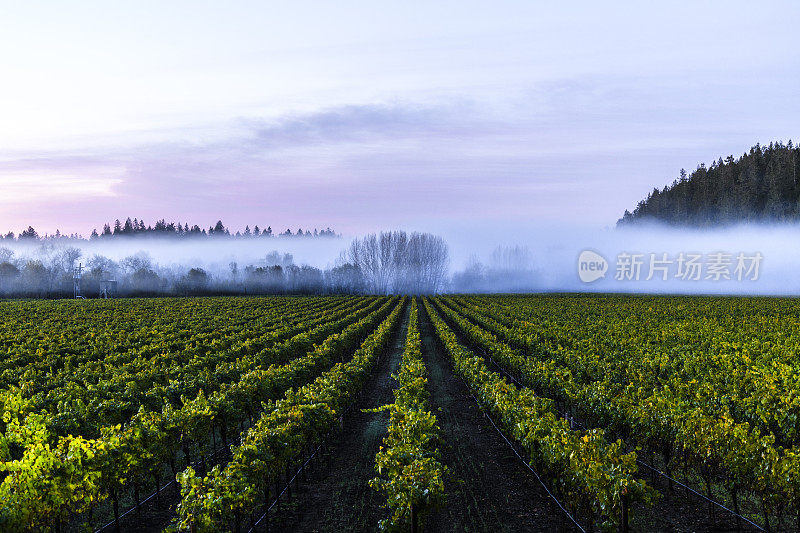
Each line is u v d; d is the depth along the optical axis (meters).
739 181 162.25
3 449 12.21
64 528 11.52
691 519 11.79
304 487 14.02
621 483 9.80
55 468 10.06
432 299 107.56
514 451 15.92
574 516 11.56
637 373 21.17
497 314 55.84
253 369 24.38
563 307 65.44
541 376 20.78
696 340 31.08
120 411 16.17
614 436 16.48
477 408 21.67
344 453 16.55
